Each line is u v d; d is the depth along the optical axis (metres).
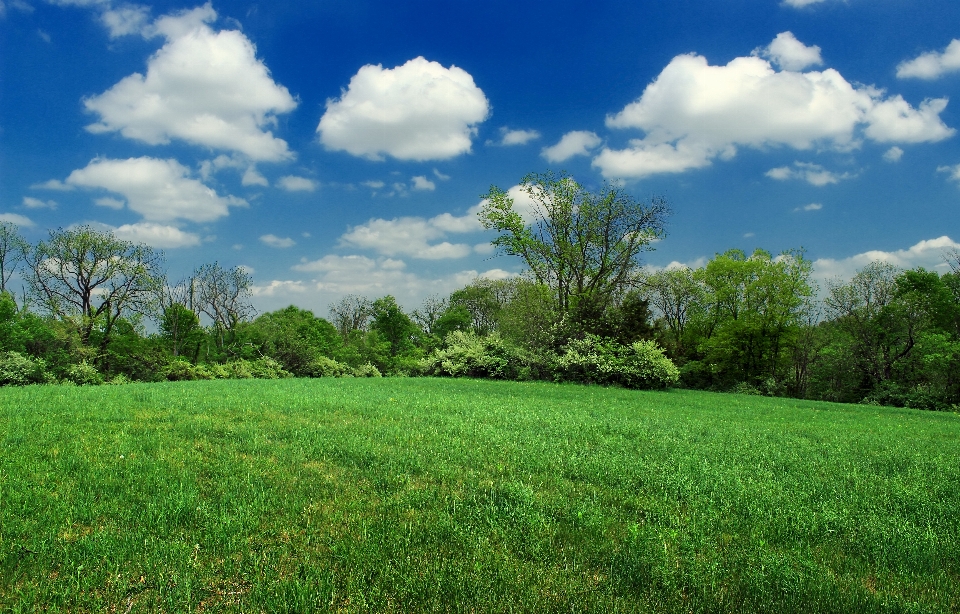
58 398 15.02
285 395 17.55
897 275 44.22
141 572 4.73
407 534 5.62
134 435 10.02
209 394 17.27
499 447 9.91
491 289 74.62
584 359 32.25
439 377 34.00
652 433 12.56
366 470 8.05
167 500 6.22
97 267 41.41
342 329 72.38
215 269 53.62
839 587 4.88
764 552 5.44
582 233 39.62
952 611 4.68
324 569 4.86
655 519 6.43
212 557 5.05
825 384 47.84
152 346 42.72
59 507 6.02
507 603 4.40
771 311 46.16
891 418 21.86
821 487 8.07
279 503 6.47
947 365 39.78
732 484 7.82
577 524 6.17
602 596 4.54
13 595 4.32
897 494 7.72
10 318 33.62
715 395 30.47
